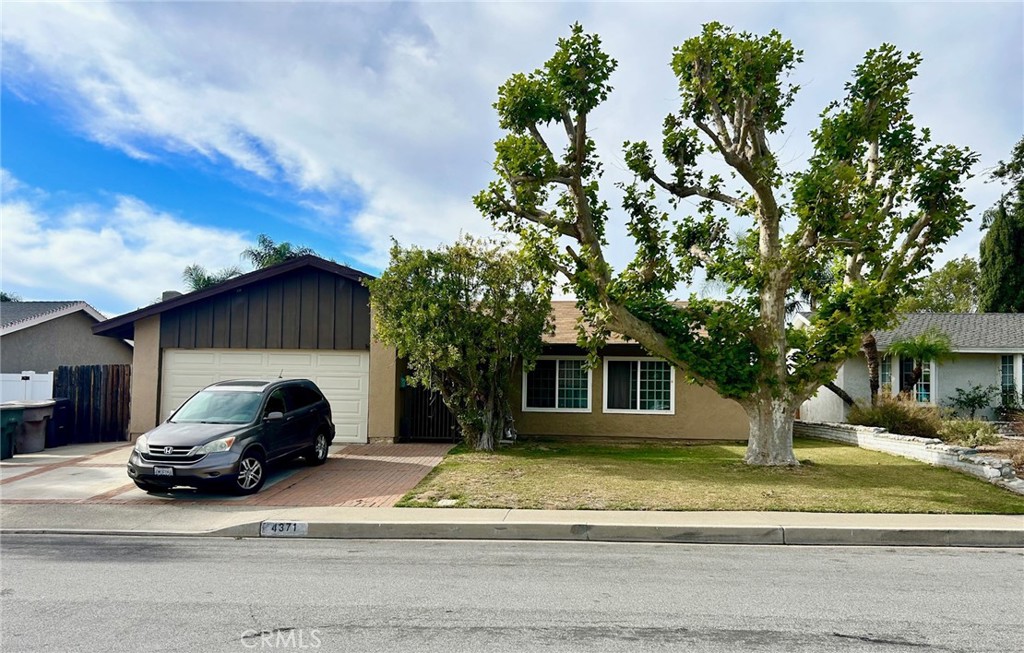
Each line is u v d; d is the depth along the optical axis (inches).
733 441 698.8
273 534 334.3
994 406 852.6
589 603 221.5
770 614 210.5
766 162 482.6
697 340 527.5
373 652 177.9
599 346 528.1
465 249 573.3
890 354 865.5
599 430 718.5
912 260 500.1
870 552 300.5
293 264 652.7
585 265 493.0
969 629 197.2
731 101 483.5
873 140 499.8
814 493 396.8
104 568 268.4
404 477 462.9
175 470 389.7
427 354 541.0
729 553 297.0
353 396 653.9
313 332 656.4
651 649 180.5
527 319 574.9
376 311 579.8
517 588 239.1
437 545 312.7
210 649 180.2
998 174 1168.2
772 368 501.7
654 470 480.7
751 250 556.4
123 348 1156.5
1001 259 1165.1
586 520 336.5
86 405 662.5
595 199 543.2
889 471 477.7
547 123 486.0
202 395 456.4
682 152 533.0
